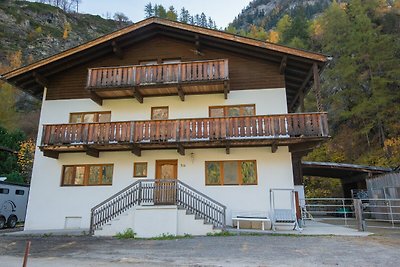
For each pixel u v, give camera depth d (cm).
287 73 1677
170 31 1698
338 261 759
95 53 1714
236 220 1384
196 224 1244
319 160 3259
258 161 1493
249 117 1420
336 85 3612
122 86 1524
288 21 5656
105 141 1469
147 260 796
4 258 851
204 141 1404
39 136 1655
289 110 2183
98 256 857
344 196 2748
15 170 3034
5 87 4762
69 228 1515
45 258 843
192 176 1514
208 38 1612
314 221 1856
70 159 1605
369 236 1136
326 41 3844
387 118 3027
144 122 1475
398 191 1691
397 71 2970
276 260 775
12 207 1950
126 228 1261
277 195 1448
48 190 1572
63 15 9294
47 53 7244
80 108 1681
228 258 805
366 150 3150
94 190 1551
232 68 1628
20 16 7862
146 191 1498
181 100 1617
